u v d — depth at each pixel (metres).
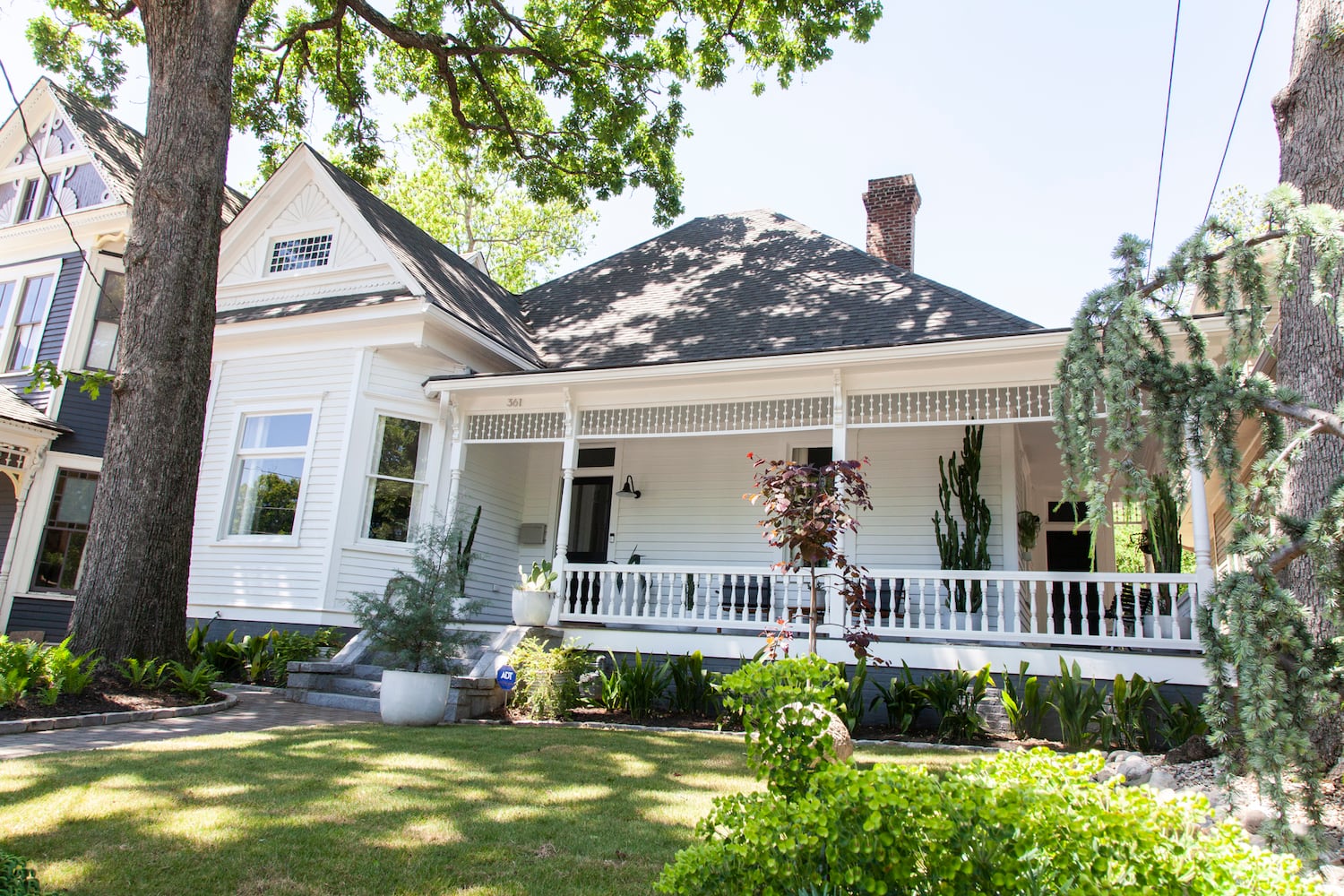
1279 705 3.28
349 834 3.95
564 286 16.41
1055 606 15.51
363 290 13.09
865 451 12.26
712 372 10.38
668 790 5.20
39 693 7.18
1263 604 3.37
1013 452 11.44
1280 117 6.13
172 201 9.21
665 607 12.56
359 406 12.26
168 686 8.35
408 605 8.09
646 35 16.58
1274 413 3.89
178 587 8.84
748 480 12.89
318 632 11.41
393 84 18.34
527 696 9.11
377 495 12.32
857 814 2.31
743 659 9.73
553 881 3.43
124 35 15.46
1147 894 2.06
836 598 9.62
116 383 8.92
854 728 8.38
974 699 8.02
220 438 13.04
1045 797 2.26
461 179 31.89
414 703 7.75
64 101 16.56
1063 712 7.44
